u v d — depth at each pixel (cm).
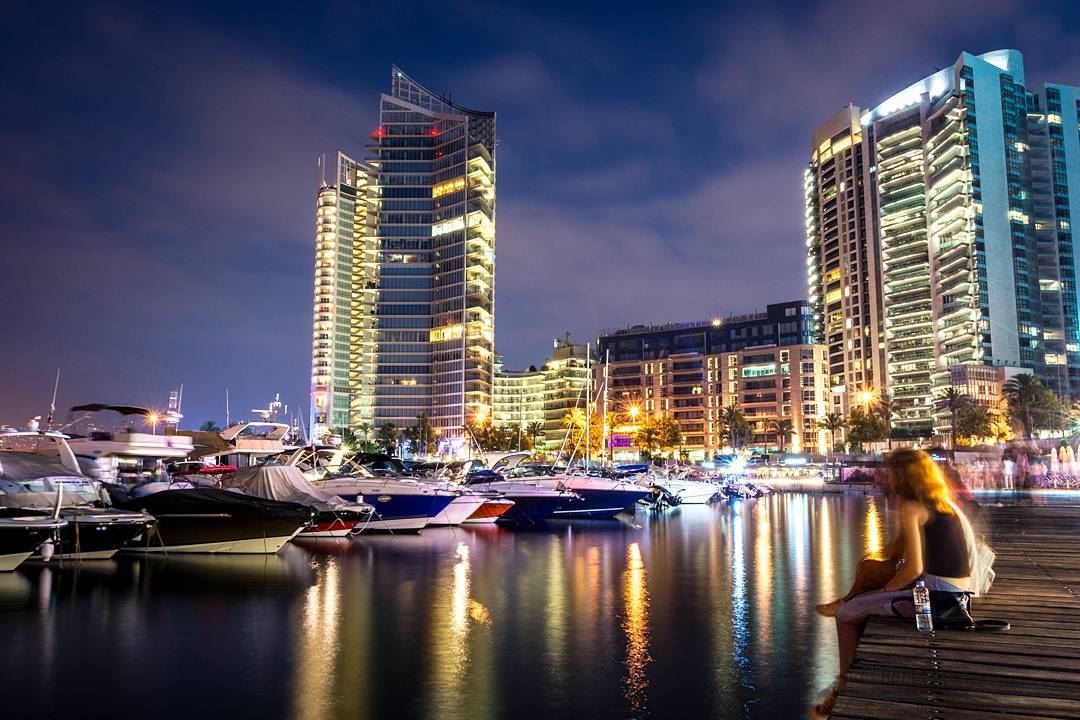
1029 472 8100
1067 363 18112
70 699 1290
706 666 1451
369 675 1405
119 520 2827
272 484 3628
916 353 19538
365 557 3072
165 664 1484
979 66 18875
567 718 1191
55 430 3591
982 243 17938
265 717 1203
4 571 2534
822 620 1831
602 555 3145
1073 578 1438
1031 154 19088
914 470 887
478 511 4809
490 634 1703
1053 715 668
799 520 5431
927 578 879
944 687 730
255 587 2334
